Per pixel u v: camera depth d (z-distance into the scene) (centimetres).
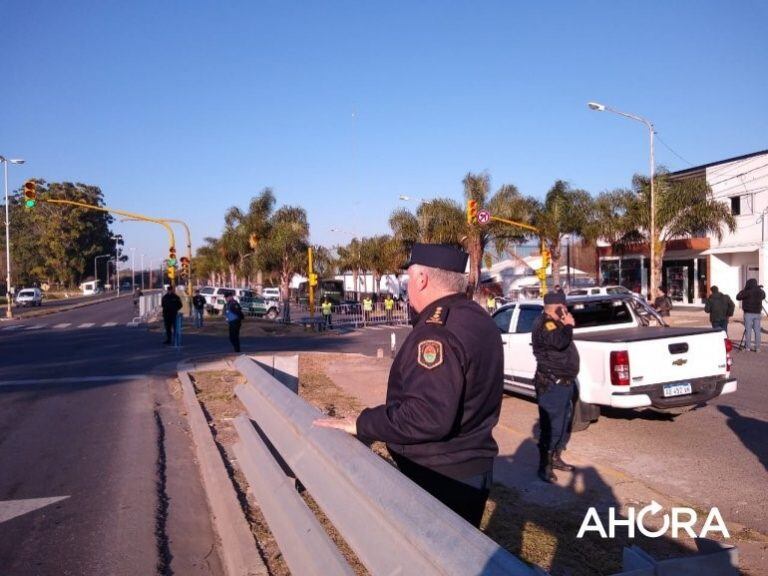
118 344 2244
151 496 567
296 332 2953
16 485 601
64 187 10044
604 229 3694
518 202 3741
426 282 276
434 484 261
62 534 484
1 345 2284
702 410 960
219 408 904
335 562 264
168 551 455
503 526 500
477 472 266
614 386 780
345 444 279
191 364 1404
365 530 232
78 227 10006
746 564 436
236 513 475
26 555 448
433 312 261
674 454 726
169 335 2172
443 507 198
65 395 1109
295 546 318
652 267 3195
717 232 3244
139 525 500
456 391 243
